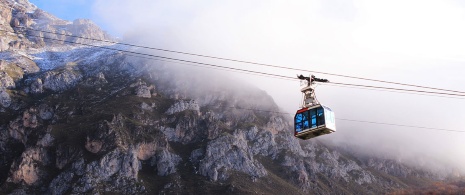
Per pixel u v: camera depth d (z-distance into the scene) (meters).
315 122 85.06
